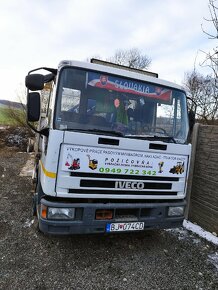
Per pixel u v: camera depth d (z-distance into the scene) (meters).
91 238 4.33
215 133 4.78
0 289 2.98
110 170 3.41
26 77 3.34
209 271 3.66
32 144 13.98
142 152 3.59
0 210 5.43
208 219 4.85
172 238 4.57
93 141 3.30
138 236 4.54
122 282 3.27
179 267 3.70
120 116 3.69
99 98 3.59
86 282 3.22
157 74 4.45
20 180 8.01
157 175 3.72
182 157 3.93
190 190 5.27
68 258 3.73
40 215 3.36
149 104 3.90
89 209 3.32
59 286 3.11
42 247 3.98
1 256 3.69
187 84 7.82
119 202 3.56
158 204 3.75
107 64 4.14
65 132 3.20
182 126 4.12
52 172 3.20
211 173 4.82
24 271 3.36
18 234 4.38
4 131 17.25
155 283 3.30
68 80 3.46
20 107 20.39
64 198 3.35
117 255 3.90
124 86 3.75
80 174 3.28
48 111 4.02
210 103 6.75
